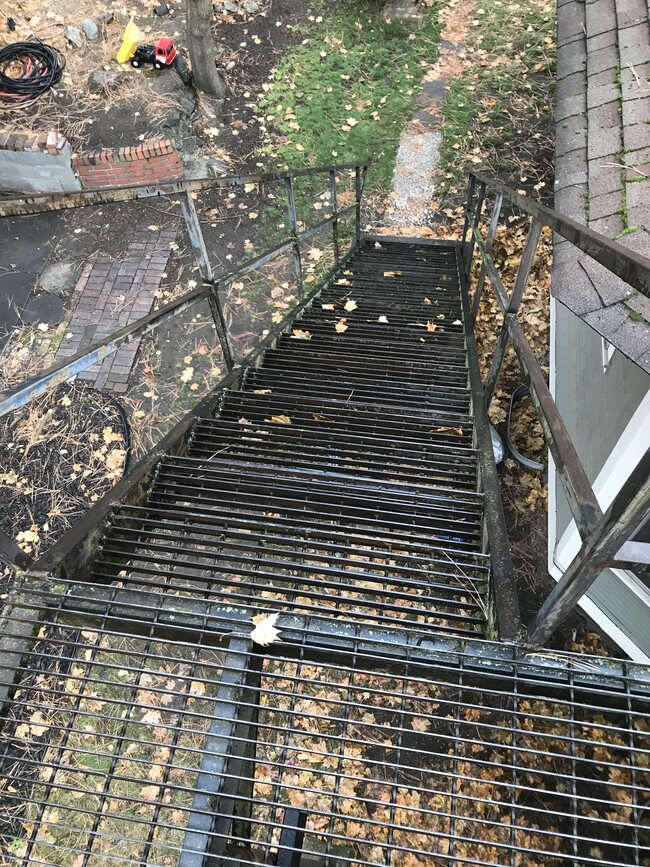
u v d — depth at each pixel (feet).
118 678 11.55
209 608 5.22
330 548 6.66
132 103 23.00
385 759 10.56
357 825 10.07
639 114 10.11
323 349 13.00
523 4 25.45
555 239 8.69
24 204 5.36
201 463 8.18
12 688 4.82
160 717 11.29
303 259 19.90
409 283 17.19
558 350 15.39
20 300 19.44
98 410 16.90
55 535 15.08
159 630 5.24
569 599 4.27
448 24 25.29
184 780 10.69
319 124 23.20
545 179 21.06
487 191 21.13
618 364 10.39
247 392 10.54
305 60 24.71
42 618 5.26
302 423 9.89
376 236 20.42
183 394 17.17
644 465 3.12
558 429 5.05
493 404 15.60
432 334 13.84
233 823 4.54
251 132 23.26
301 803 10.13
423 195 21.53
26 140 19.85
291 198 12.67
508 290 18.07
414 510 7.50
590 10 12.33
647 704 4.59
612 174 9.59
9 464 16.11
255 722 4.78
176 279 19.57
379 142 22.67
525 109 22.74
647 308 7.41
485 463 8.02
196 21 20.94
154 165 20.90
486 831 9.91
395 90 23.82
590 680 4.73
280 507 7.39
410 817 10.10
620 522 3.48
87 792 4.37
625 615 10.75
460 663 4.87
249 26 25.86
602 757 10.04
